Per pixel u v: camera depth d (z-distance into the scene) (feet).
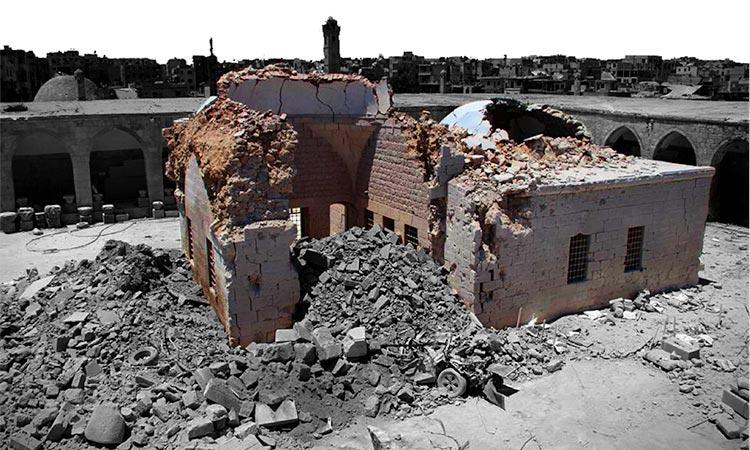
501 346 53.62
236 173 52.06
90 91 162.91
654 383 51.13
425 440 43.01
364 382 47.93
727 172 117.08
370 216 75.66
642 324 61.00
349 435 43.62
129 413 43.24
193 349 50.57
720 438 44.04
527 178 58.34
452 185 58.39
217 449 40.65
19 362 49.19
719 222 111.14
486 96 177.27
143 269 61.93
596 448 42.83
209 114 64.69
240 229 52.01
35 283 65.21
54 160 127.34
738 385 48.67
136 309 55.11
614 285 65.57
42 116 110.73
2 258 89.92
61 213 116.16
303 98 74.18
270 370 47.21
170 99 150.51
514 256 57.88
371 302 55.16
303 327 51.16
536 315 60.85
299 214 86.48
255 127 54.24
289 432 43.27
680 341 56.34
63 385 45.78
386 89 72.95
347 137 74.64
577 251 62.64
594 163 70.23
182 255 72.74
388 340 51.37
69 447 41.04
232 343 52.37
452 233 58.85
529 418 46.16
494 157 61.72
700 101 150.61
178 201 72.54
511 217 57.88
